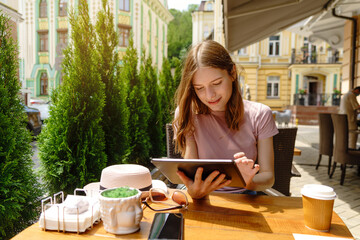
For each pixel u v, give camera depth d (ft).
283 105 77.92
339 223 3.69
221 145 5.48
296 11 16.25
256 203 4.44
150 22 84.38
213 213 4.01
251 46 76.18
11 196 6.90
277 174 8.36
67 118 8.41
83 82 8.88
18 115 7.43
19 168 7.38
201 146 5.59
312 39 29.71
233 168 3.63
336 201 12.05
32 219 7.86
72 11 9.20
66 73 8.84
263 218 3.84
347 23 26.45
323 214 3.39
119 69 11.97
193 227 3.54
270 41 77.71
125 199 3.20
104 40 11.54
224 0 11.53
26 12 75.20
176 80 21.62
